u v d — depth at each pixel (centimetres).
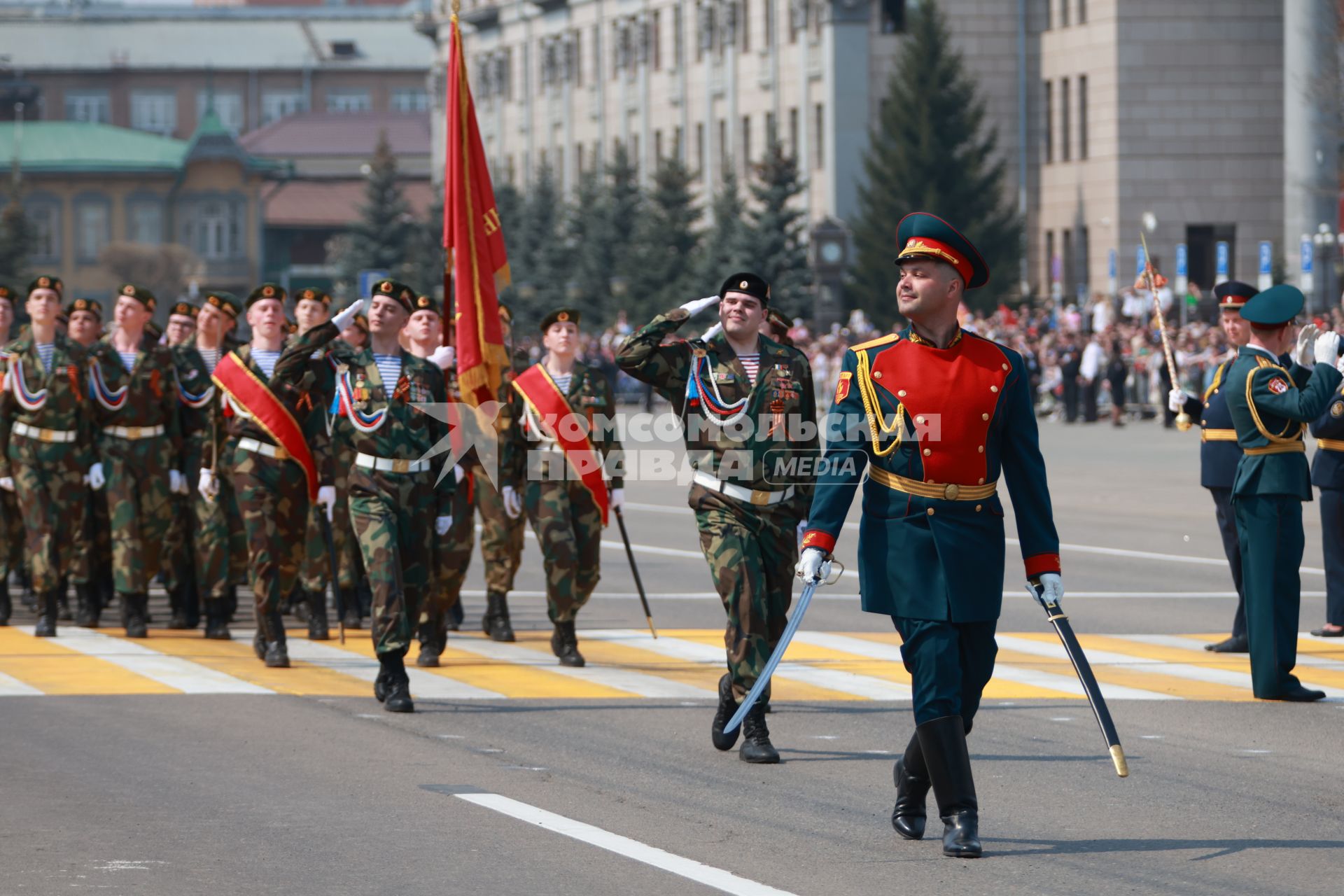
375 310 3328
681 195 19925
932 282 2300
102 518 4278
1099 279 19925
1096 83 19838
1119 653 3900
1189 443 10881
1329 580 4097
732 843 2362
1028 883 2181
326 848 2331
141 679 3559
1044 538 2314
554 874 2214
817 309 17400
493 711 3256
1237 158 19762
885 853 2319
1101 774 2761
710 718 3206
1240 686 3500
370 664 3781
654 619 4462
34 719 3153
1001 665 3738
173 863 2261
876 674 3638
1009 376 2322
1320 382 3288
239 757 2855
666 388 2978
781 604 2945
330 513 3788
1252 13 19700
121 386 4103
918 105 18275
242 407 3675
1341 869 2245
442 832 2412
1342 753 2903
